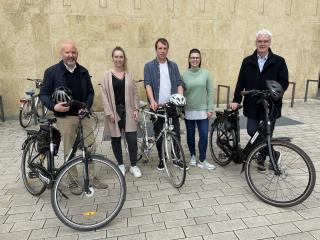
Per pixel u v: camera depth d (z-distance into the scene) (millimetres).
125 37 7859
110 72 3865
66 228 2980
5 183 4020
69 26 7492
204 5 8195
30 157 3584
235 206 3297
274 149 3318
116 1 7625
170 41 8180
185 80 4172
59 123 3441
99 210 3227
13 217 3189
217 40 8500
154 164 4582
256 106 3836
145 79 4062
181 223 3008
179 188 3752
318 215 3086
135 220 3080
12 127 6832
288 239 2725
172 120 3994
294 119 7188
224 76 8789
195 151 4715
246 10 8539
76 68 3400
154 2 7855
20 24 7297
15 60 7469
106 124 4020
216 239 2746
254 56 3793
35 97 6867
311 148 5121
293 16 8930
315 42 9312
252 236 2775
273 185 3617
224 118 4137
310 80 9141
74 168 3074
